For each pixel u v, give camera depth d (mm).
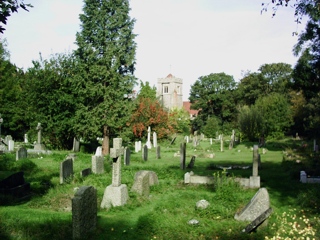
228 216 10438
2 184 13188
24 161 20938
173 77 105312
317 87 33312
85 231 8734
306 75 32281
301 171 16828
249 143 45156
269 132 45344
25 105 39500
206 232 9047
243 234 8797
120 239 8672
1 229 8797
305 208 11375
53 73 33000
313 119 42312
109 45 32375
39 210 10977
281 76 73250
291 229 9156
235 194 13148
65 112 33031
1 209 10781
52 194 12922
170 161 26734
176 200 12453
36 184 15109
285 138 52281
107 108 32094
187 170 20891
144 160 26547
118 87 32938
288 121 45719
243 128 46531
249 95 74000
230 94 75938
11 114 44719
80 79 32125
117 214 10906
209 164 24000
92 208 9102
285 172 20109
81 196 8617
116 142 11789
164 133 44844
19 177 13703
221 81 76000
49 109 32938
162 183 15914
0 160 22141
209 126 61906
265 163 25203
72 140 35562
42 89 32938
